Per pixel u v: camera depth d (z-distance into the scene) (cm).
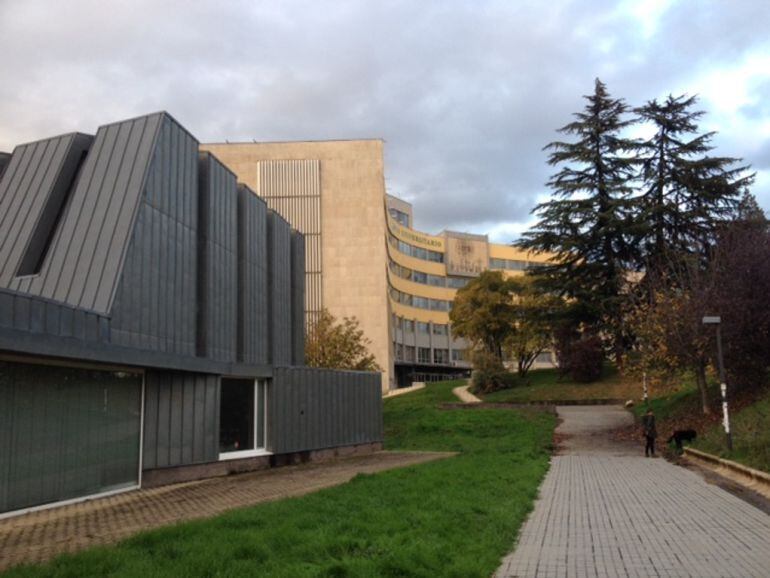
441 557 715
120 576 608
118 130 1692
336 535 812
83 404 1336
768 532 942
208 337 1847
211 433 1791
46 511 1175
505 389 4975
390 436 3259
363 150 6719
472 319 5881
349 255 6569
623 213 3991
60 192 1698
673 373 2856
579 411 3862
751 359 2642
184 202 1767
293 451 2142
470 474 1519
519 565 746
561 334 4497
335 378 2419
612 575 704
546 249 4197
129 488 1473
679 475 1700
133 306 1470
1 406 1123
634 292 3688
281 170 6688
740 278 2675
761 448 1652
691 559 778
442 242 10325
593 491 1413
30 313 1107
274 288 2409
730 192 3734
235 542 750
